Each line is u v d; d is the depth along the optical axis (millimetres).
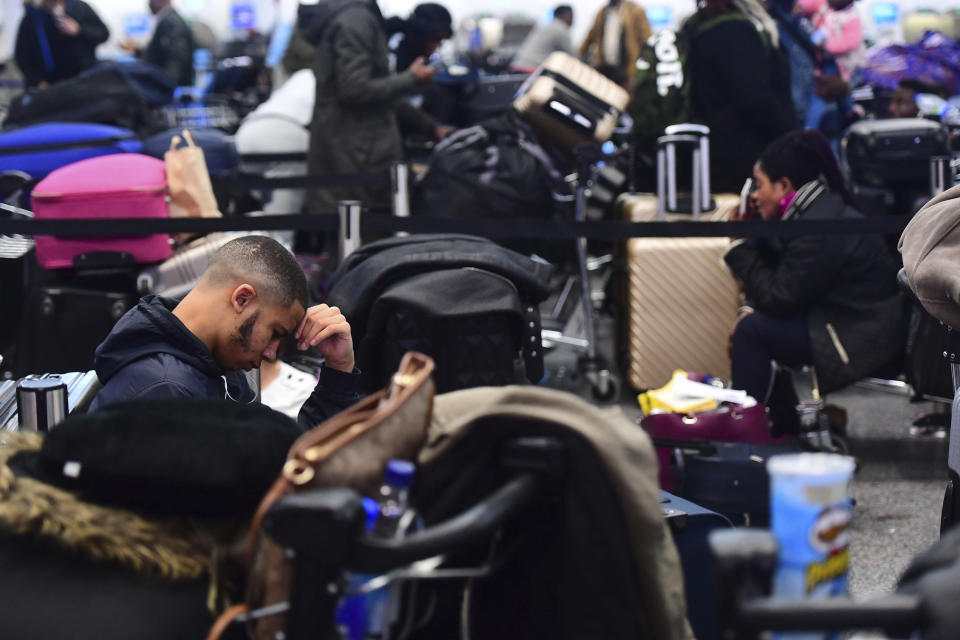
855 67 7828
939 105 7852
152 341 2324
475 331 2947
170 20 9211
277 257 2404
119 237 4582
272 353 2428
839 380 4285
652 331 5238
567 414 1549
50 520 1497
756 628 1098
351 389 2518
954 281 2670
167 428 1576
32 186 5562
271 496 1426
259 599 1465
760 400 4402
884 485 4215
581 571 1519
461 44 11391
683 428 3770
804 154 4453
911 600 1095
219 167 5992
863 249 4281
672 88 5586
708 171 5340
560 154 5707
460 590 1670
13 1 10430
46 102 6113
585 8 12141
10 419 2756
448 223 4395
